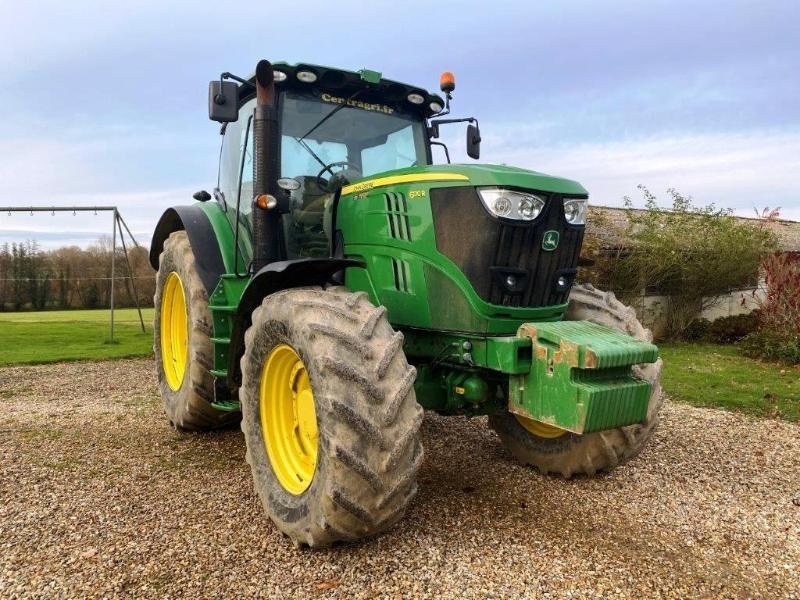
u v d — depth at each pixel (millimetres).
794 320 10469
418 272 3336
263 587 2605
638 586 2660
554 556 2902
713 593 2633
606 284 12078
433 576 2686
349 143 4219
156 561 2826
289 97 4051
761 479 4117
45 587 2602
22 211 11297
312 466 3078
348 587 2602
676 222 12734
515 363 2975
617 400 2783
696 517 3447
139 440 4832
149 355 10047
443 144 4652
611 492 3781
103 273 27906
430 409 3523
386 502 2627
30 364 9172
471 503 3539
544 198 3162
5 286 26922
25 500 3559
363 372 2645
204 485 3824
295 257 4012
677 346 11945
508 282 3082
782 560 2961
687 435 5219
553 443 3939
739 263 12383
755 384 7699
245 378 3371
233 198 4629
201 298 4438
